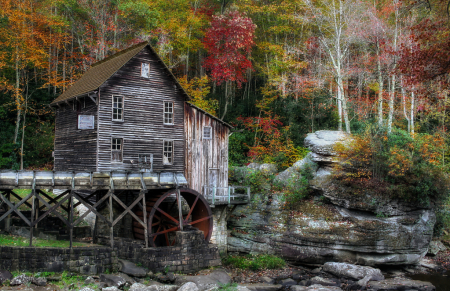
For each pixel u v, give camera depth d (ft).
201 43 115.24
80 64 104.78
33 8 104.53
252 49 127.44
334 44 95.25
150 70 69.87
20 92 98.43
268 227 72.13
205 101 98.63
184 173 72.23
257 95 123.54
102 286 44.21
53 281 44.55
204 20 120.78
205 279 50.96
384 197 64.59
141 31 99.76
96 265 48.42
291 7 114.52
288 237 68.64
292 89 111.14
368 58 101.09
